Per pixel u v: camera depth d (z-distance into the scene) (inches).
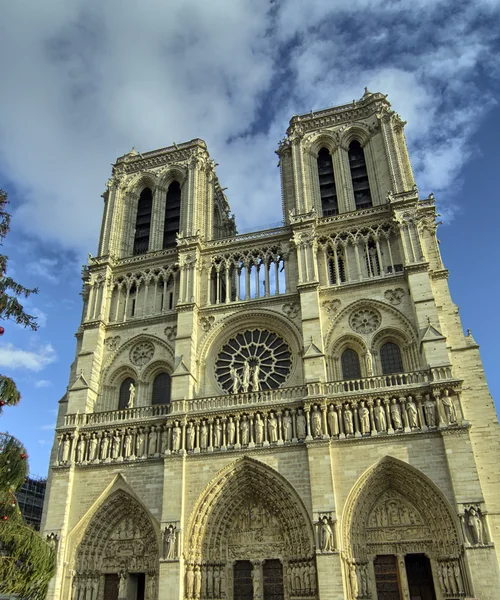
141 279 2738.7
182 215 2883.9
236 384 2297.0
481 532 1711.4
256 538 2011.6
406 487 1911.9
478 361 2091.5
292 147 2866.6
